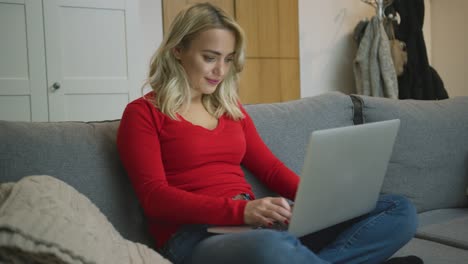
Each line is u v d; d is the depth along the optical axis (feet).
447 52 16.12
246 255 3.54
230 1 13.26
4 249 3.10
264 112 5.74
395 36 14.23
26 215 3.17
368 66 14.15
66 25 9.27
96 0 9.48
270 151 5.36
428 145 6.45
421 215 6.20
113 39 9.75
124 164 4.43
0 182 4.02
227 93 5.17
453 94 16.10
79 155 4.40
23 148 4.17
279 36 14.25
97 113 9.68
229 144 4.81
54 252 3.05
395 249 4.53
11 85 8.85
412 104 6.75
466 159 6.66
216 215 4.04
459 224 5.65
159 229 4.46
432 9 16.43
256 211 3.96
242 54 5.10
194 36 4.77
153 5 12.19
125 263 3.48
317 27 15.42
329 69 15.79
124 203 4.54
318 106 6.20
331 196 4.06
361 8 16.24
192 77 4.84
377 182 4.59
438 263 4.57
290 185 5.06
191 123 4.70
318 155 3.71
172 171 4.58
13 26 8.81
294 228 3.90
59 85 9.23
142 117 4.50
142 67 10.10
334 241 4.53
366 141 4.16
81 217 3.51
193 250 4.10
